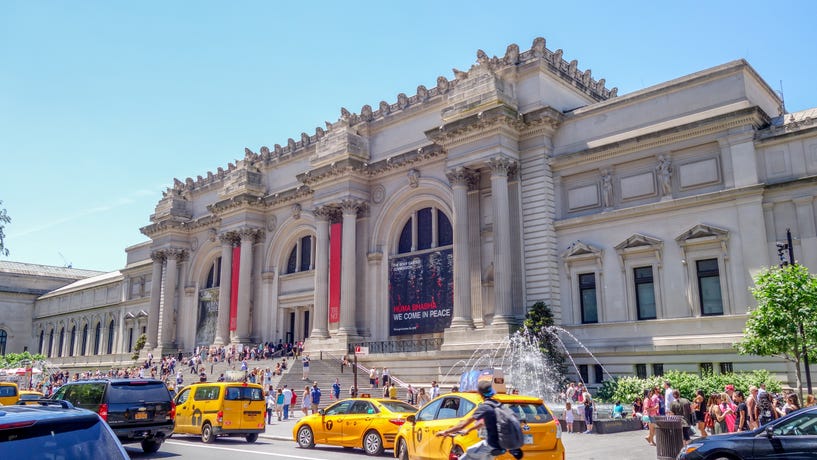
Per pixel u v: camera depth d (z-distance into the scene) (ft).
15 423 23.56
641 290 134.00
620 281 135.23
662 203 130.31
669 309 127.85
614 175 139.95
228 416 88.53
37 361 331.77
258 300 216.33
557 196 147.64
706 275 125.49
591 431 97.81
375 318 179.11
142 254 304.91
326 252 187.01
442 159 169.17
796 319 91.30
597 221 139.85
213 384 92.02
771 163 120.47
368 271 181.47
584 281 142.00
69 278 422.41
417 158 172.14
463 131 151.53
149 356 239.91
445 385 144.05
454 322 149.18
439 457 55.26
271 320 213.46
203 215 249.96
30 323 397.19
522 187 150.20
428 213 175.63
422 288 170.40
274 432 105.91
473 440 50.83
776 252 116.88
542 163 147.43
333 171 182.91
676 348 124.47
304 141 213.66
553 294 141.79
